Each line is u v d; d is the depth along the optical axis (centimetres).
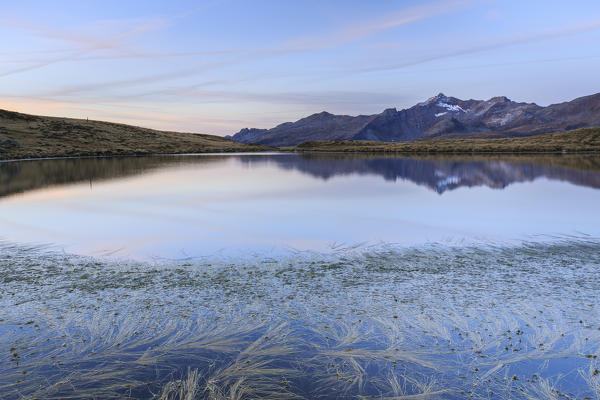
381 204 1852
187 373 465
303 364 483
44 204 1859
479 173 3534
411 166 4622
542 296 682
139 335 557
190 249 1028
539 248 1011
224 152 11269
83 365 483
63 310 641
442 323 584
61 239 1153
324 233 1218
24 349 520
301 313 625
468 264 878
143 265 886
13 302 676
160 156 8456
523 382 443
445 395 421
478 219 1448
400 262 897
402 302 664
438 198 2038
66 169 4325
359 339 541
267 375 459
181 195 2189
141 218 1495
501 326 573
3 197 2114
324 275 808
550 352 502
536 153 8169
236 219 1470
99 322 596
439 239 1130
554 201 1884
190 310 638
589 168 3956
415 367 475
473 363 481
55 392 430
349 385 440
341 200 1988
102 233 1232
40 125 11712
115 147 10550
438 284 749
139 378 456
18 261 923
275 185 2722
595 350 504
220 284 758
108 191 2378
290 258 935
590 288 716
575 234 1180
